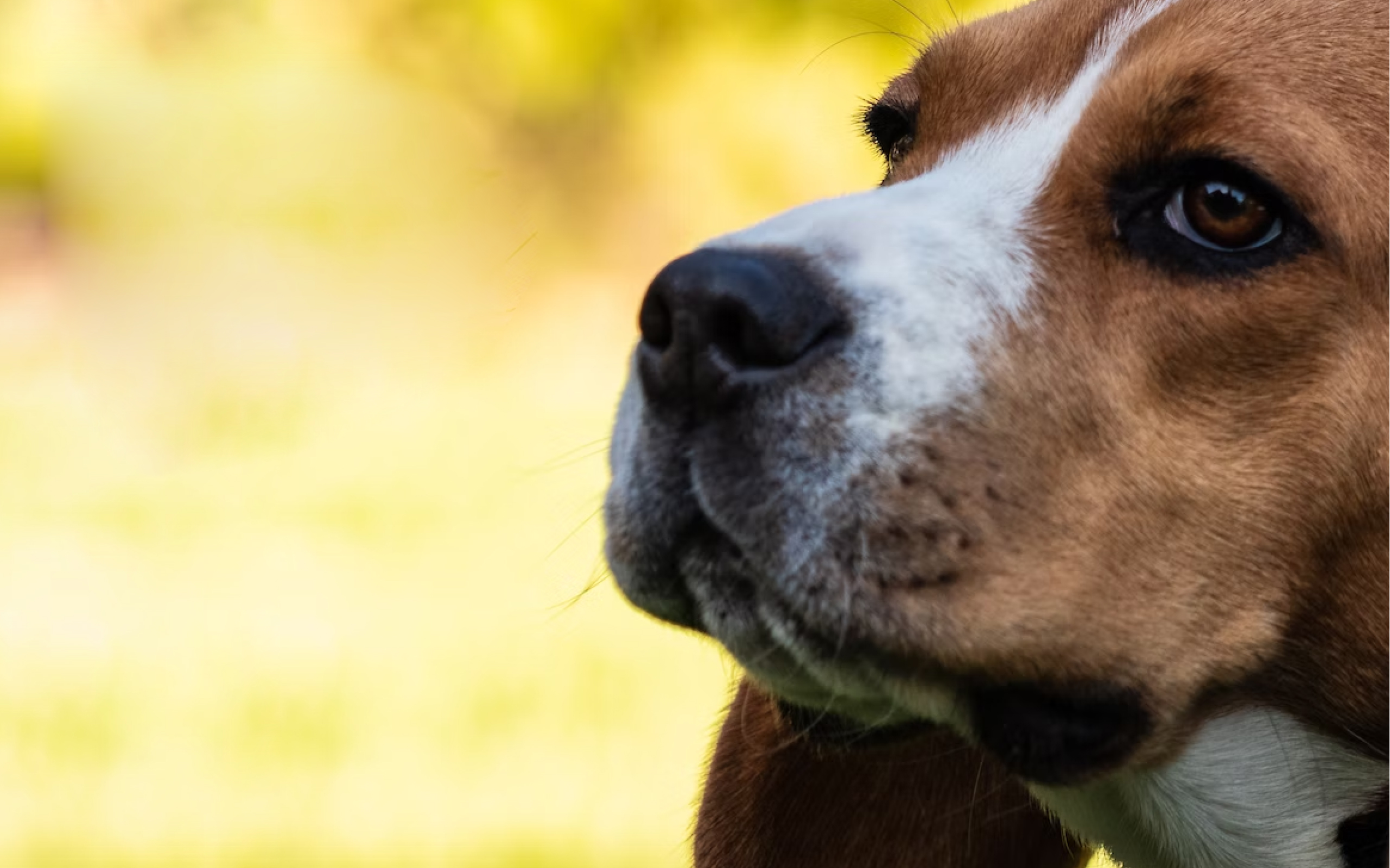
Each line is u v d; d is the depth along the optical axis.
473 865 8.60
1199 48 3.92
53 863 8.71
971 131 4.23
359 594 13.56
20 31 26.83
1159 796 4.15
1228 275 3.77
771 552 3.52
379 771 9.75
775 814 4.76
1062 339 3.73
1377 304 3.75
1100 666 3.71
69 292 24.42
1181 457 3.75
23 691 11.19
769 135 22.59
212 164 24.45
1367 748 3.98
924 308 3.64
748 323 3.48
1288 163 3.74
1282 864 4.09
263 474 18.14
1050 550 3.65
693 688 11.00
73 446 19.52
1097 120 3.93
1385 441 3.77
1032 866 4.80
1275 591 3.83
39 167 26.61
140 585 13.98
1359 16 3.93
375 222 23.80
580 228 23.62
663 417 3.58
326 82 24.67
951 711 3.74
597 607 13.05
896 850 4.73
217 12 25.75
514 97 23.84
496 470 17.53
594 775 9.65
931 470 3.56
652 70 23.39
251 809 9.36
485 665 11.48
